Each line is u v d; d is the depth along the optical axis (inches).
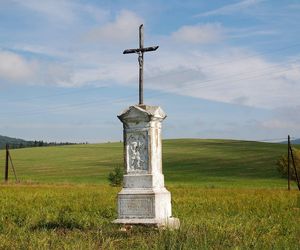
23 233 657.0
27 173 4106.8
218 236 563.5
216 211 1017.5
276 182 3395.7
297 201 1226.6
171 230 601.3
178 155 4923.7
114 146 6146.7
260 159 4512.8
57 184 2487.7
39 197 1316.4
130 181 778.8
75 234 648.4
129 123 791.7
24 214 903.1
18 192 1525.6
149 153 773.9
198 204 1166.3
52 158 5196.9
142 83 800.9
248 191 1835.6
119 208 773.9
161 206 762.8
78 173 4094.5
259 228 700.7
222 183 3307.1
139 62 803.4
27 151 5964.6
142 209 757.9
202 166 4286.4
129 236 640.4
